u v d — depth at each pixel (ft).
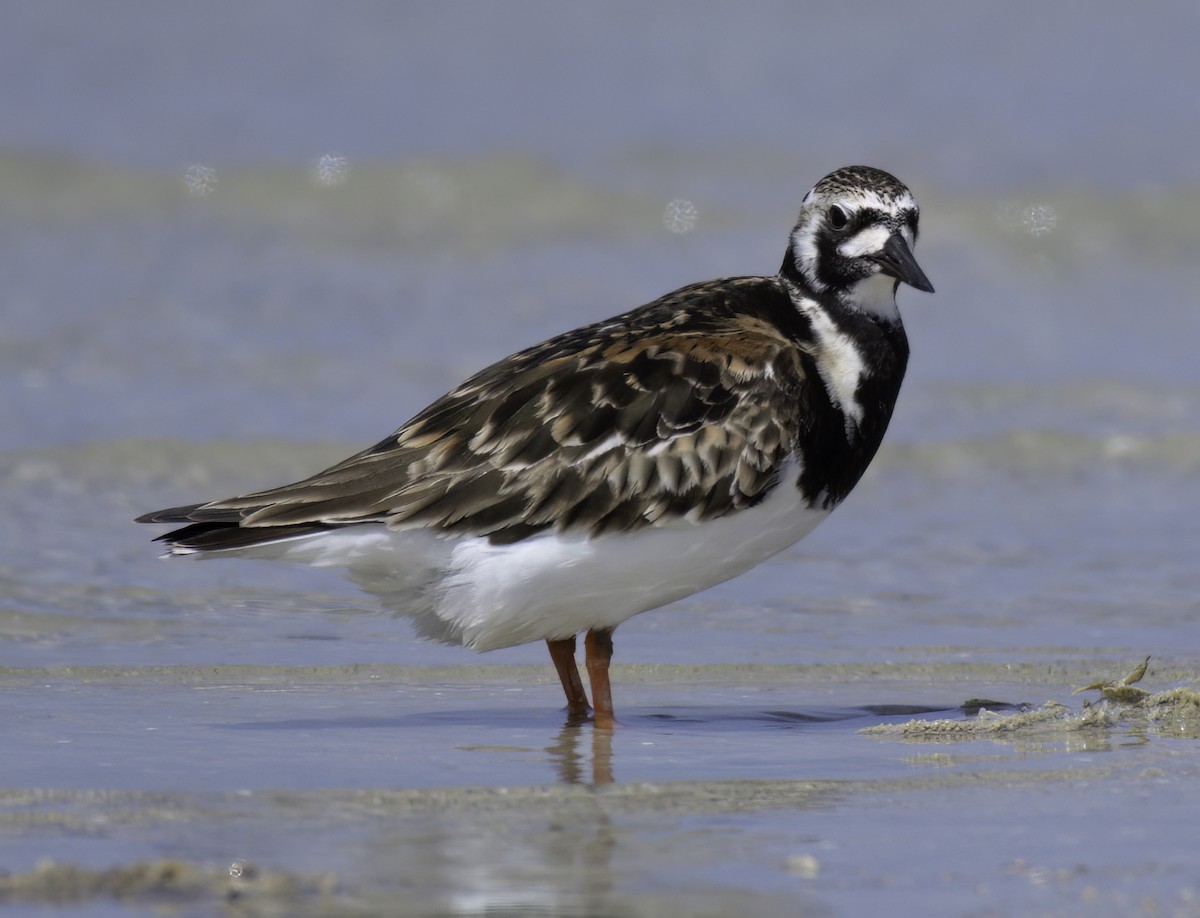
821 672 38.75
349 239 83.15
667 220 88.12
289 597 43.88
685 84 112.57
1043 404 63.93
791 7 125.39
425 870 24.72
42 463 53.83
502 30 119.24
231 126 100.99
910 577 46.65
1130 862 25.34
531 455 32.71
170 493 52.29
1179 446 59.26
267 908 22.99
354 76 110.73
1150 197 92.63
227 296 73.41
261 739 32.58
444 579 32.99
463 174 91.81
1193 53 120.26
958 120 108.06
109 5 115.34
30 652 38.58
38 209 85.05
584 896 23.73
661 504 32.83
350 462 33.32
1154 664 39.27
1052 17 125.70
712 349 33.76
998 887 24.25
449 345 68.18
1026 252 86.33
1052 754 31.68
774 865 25.16
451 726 34.17
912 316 76.13
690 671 38.75
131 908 22.79
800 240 35.68
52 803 27.78
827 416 34.22
